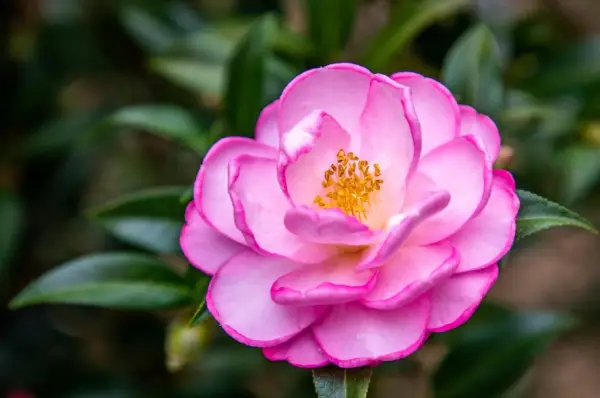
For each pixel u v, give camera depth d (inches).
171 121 22.2
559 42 24.3
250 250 18.9
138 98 26.0
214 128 21.4
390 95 18.9
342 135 19.2
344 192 19.2
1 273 24.2
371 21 24.1
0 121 25.5
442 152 18.9
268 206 19.0
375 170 19.1
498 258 18.6
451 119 18.9
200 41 22.7
